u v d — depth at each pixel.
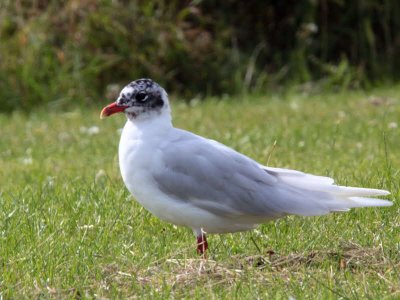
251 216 8.55
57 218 10.26
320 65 22.70
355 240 8.98
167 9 22.14
